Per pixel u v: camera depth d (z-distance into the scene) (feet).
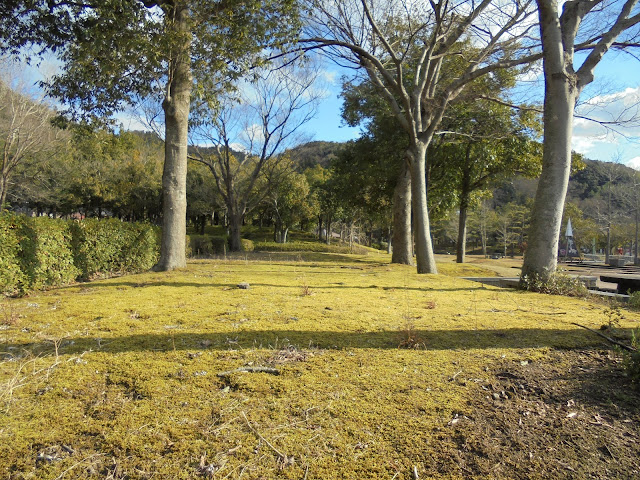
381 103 52.16
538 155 55.77
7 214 18.53
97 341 9.98
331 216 138.41
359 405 7.09
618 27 22.04
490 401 7.38
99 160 103.86
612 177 102.68
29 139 68.85
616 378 8.25
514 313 13.92
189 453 5.78
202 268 28.81
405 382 7.96
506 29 31.04
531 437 6.40
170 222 26.84
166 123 26.61
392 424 6.58
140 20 21.91
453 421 6.73
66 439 6.02
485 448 6.09
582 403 7.36
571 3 22.22
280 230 135.13
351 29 33.76
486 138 45.68
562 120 21.16
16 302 15.07
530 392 7.75
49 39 26.94
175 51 23.30
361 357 9.20
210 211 118.83
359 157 59.41
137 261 31.91
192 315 12.69
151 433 6.18
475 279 27.07
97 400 7.13
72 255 23.67
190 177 112.27
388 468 5.62
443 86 43.98
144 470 5.45
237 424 6.47
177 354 9.14
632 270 72.90
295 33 27.17
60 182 90.27
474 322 12.32
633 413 7.00
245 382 7.78
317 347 9.84
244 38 24.68
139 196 113.50
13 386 7.31
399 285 22.15
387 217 89.15
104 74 24.63
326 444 6.07
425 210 33.76
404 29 37.32
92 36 23.24
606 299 19.04
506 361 9.05
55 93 30.01
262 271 28.07
